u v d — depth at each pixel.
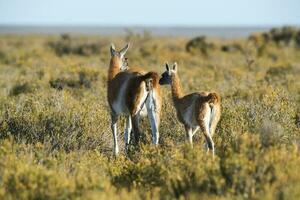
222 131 45.41
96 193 27.88
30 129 46.53
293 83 82.75
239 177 29.16
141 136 46.56
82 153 39.12
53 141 43.59
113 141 46.88
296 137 41.34
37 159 36.06
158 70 105.56
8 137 44.72
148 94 43.41
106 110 56.78
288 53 171.25
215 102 40.97
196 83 82.94
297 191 27.16
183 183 30.05
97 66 104.25
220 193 28.80
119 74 45.97
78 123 48.00
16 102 61.28
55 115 49.62
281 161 30.39
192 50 166.62
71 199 28.53
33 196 28.92
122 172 35.31
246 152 31.39
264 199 26.47
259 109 49.44
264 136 35.12
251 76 92.38
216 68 107.38
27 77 89.94
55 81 81.31
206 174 30.44
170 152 35.72
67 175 32.84
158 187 30.73
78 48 175.75
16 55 150.50
